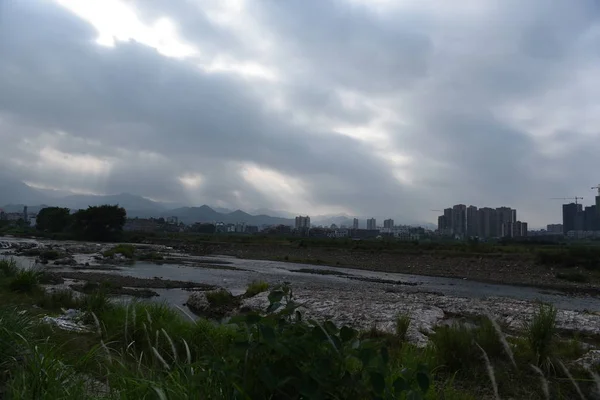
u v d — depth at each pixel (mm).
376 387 3213
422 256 55156
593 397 6285
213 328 8594
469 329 8805
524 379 7016
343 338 3504
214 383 3754
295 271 43062
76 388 4156
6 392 4113
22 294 14359
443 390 5934
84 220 90688
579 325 15539
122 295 21297
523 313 17031
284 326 3605
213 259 56844
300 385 3135
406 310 16906
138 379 4125
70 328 8555
